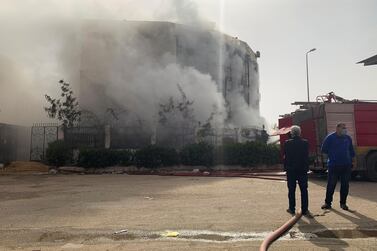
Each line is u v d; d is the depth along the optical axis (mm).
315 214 8367
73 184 15312
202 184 14570
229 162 22641
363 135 15383
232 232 6930
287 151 8531
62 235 6941
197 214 8500
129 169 22062
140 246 6156
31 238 6785
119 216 8445
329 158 8984
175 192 12227
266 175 18281
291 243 6199
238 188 13133
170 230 7137
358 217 8008
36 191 13211
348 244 6121
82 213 8875
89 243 6418
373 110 15539
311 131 16266
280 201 10133
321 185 13867
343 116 15469
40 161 25688
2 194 12508
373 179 15188
